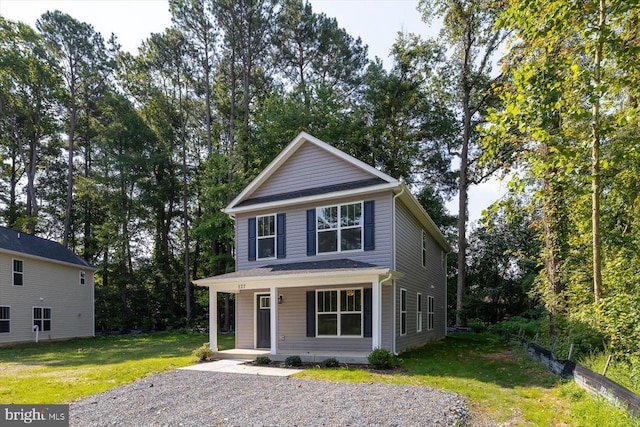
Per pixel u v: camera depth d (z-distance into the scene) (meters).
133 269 31.28
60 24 28.69
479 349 14.38
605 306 8.24
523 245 26.48
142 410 6.61
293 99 24.30
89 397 7.54
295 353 11.62
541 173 7.05
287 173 14.32
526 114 6.30
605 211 10.47
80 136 33.41
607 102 7.24
